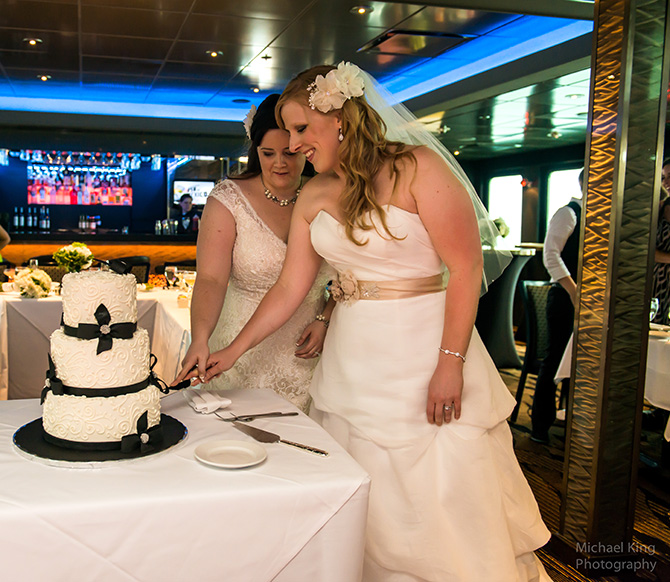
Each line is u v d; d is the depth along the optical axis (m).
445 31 6.41
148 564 1.23
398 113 2.02
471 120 9.07
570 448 2.89
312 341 2.30
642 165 2.64
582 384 2.81
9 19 5.87
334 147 1.84
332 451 1.53
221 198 2.26
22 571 1.18
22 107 9.66
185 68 7.73
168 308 4.41
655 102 2.62
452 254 1.83
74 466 1.35
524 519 2.04
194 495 1.25
